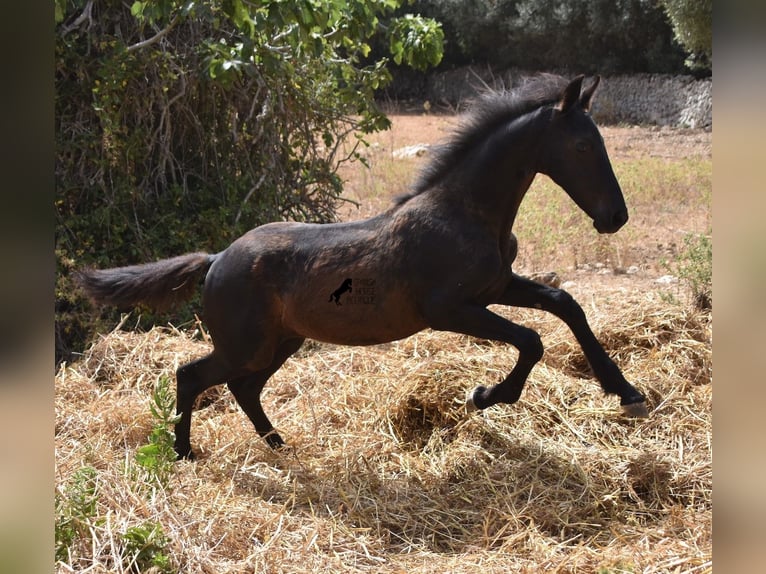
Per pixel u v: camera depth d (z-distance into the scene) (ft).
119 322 21.01
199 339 20.59
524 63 86.22
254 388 14.65
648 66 80.59
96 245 22.54
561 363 17.43
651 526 11.89
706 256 22.25
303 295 13.29
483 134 12.81
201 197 24.00
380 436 14.74
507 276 13.25
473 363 16.33
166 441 12.18
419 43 22.56
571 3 79.10
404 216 12.96
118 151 22.72
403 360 17.79
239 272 13.57
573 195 12.39
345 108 26.68
